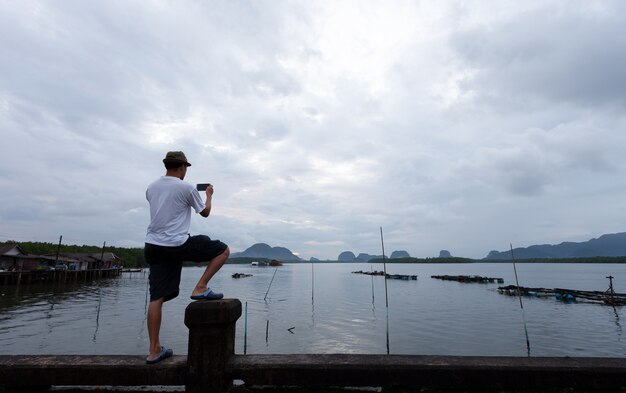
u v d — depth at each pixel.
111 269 83.62
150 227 3.32
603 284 74.19
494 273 138.75
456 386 3.13
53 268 57.94
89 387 3.47
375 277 107.12
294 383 3.13
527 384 3.12
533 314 33.28
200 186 3.79
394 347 21.62
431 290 59.62
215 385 3.06
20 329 25.08
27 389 3.25
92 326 26.47
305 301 44.81
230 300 3.30
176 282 3.38
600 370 3.12
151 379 3.11
